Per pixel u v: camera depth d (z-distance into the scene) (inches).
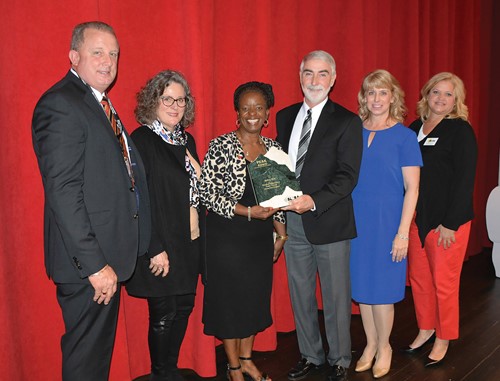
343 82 133.6
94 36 67.7
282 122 101.1
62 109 62.5
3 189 79.5
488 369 104.7
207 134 103.0
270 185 85.4
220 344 118.7
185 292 85.0
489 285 165.6
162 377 89.1
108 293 66.4
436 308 106.8
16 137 80.5
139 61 94.7
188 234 84.5
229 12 108.0
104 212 67.0
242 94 85.5
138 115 84.5
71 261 66.5
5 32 77.9
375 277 97.0
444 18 169.6
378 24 144.7
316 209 87.6
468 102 189.2
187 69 98.8
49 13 81.4
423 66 165.0
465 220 100.7
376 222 96.0
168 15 97.3
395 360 109.3
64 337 70.8
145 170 80.0
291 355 113.3
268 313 93.2
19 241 82.3
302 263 99.3
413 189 94.7
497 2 206.4
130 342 100.0
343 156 90.7
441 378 101.0
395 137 95.1
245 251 87.7
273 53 118.6
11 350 80.7
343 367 99.6
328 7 130.0
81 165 64.2
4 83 78.6
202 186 86.0
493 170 214.2
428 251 106.3
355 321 132.3
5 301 79.4
